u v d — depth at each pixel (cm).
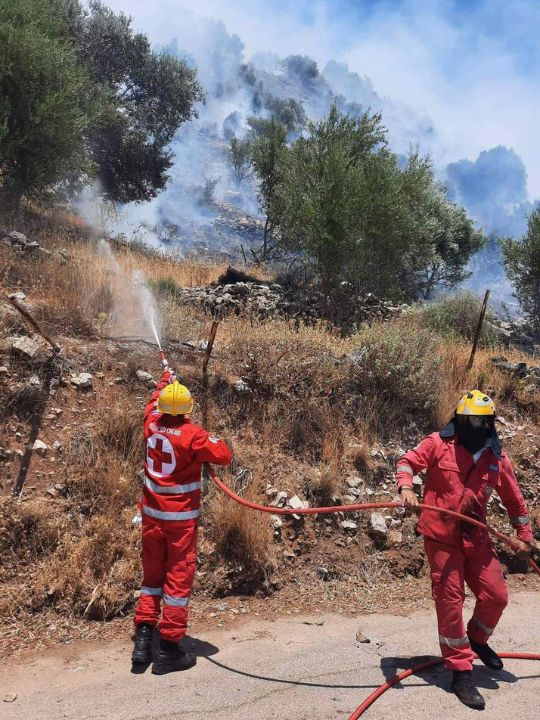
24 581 459
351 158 1413
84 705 354
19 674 386
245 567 519
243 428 650
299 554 561
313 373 720
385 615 508
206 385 653
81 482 530
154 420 432
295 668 410
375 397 721
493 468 402
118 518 517
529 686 403
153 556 416
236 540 527
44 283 806
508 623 507
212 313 992
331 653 435
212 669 402
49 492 516
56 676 386
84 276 839
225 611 488
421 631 481
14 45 1420
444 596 392
